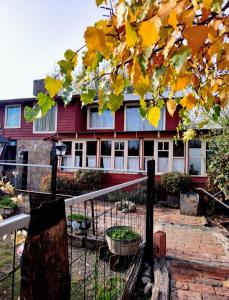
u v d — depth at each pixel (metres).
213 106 1.75
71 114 13.60
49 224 0.77
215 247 4.37
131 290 2.82
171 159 10.47
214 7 0.66
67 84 1.16
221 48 0.92
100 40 0.94
